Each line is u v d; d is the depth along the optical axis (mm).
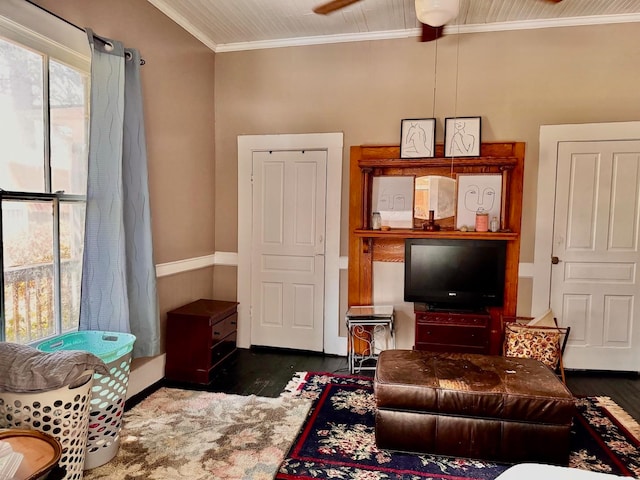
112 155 2555
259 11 3389
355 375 3518
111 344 2354
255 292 4211
